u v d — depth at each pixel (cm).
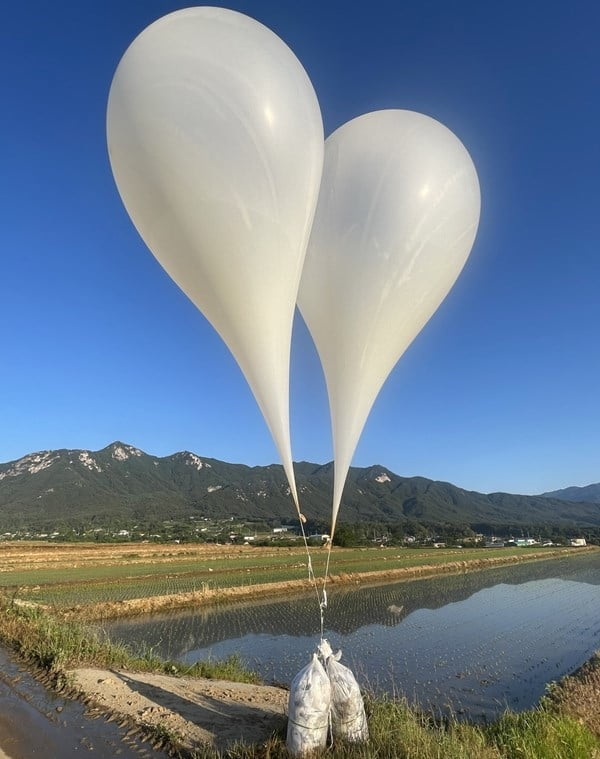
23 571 4250
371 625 2766
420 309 532
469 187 523
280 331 491
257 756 526
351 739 541
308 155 454
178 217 451
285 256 468
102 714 666
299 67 462
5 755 552
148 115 428
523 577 5725
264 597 3672
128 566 4828
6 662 900
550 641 2412
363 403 534
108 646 1048
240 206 439
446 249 513
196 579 4109
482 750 654
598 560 8612
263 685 1027
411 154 498
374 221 497
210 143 425
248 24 447
